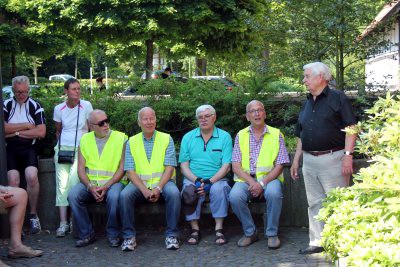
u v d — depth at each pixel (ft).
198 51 57.77
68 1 54.19
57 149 20.95
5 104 21.15
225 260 17.20
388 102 13.37
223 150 19.67
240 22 49.24
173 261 17.28
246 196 18.65
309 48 26.20
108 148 19.65
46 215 21.83
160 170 19.38
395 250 9.23
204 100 24.38
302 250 17.52
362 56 25.82
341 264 10.84
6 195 17.31
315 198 17.21
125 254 18.16
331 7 24.73
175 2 49.90
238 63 29.01
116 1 50.47
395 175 8.78
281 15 26.23
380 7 25.32
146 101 25.18
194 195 18.86
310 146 16.74
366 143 14.05
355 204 11.88
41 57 80.64
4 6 74.02
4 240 20.08
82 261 17.52
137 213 19.48
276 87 24.95
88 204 19.67
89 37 56.70
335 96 16.44
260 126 19.29
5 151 19.66
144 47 70.08
